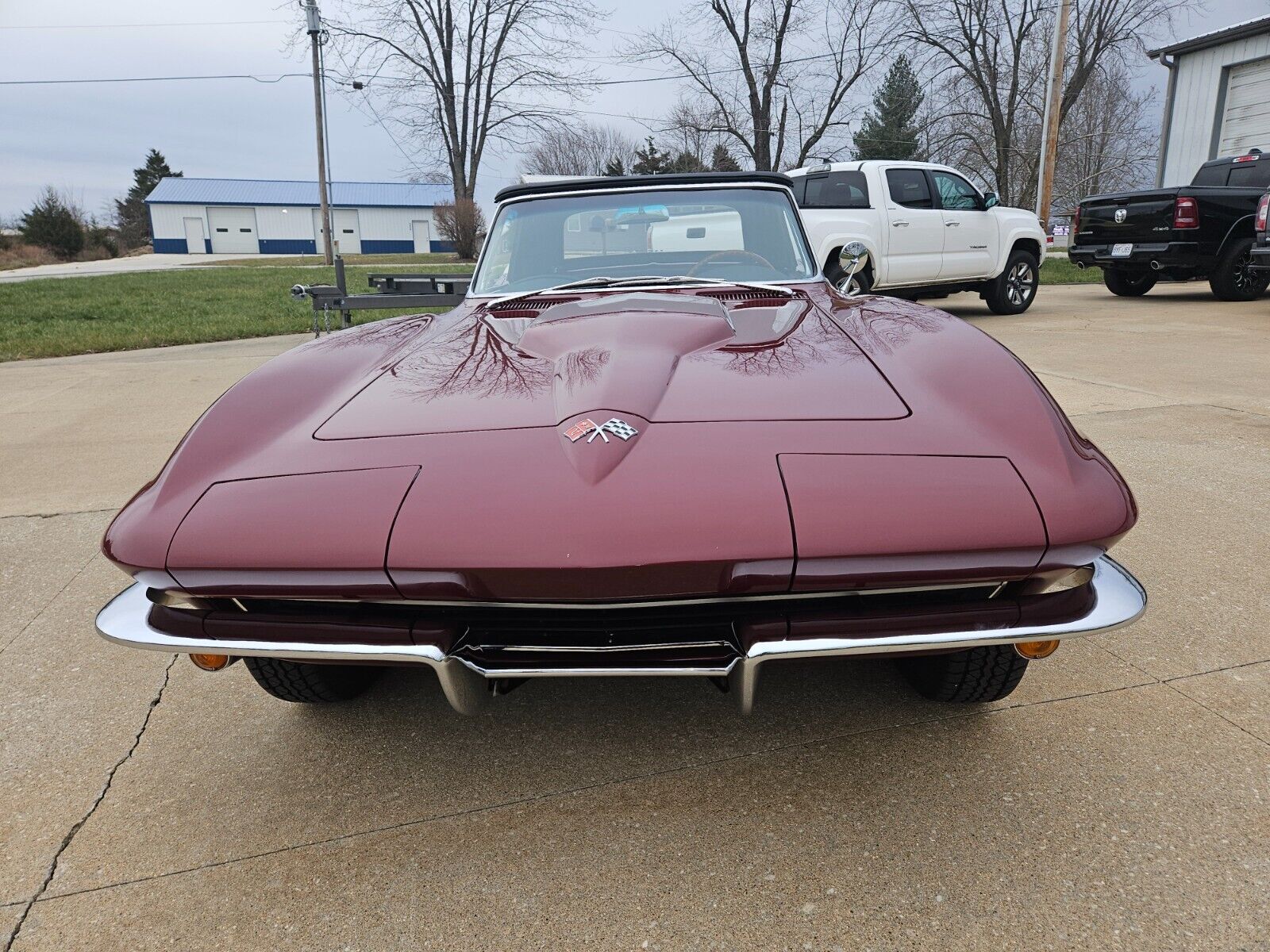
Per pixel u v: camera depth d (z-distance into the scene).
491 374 1.85
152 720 2.18
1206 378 5.75
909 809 1.75
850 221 8.12
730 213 2.98
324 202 32.62
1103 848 1.62
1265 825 1.66
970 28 29.31
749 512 1.38
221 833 1.76
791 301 2.38
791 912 1.50
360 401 1.78
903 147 39.03
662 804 1.80
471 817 1.79
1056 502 1.42
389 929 1.50
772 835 1.69
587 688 2.28
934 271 8.83
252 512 1.48
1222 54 15.62
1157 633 2.42
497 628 1.53
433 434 1.60
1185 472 3.77
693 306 2.22
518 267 2.98
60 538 3.45
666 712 2.15
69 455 4.62
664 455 1.48
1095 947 1.40
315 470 1.55
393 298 5.89
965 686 1.99
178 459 1.63
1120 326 8.36
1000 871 1.58
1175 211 9.59
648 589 1.38
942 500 1.40
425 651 1.47
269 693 2.24
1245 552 2.93
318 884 1.62
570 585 1.37
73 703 2.27
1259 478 3.67
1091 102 35.44
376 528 1.42
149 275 25.22
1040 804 1.75
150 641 1.58
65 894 1.60
